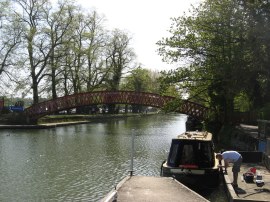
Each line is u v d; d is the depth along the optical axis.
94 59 78.88
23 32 60.41
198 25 35.53
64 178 24.06
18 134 49.22
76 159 30.80
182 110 50.00
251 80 34.41
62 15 64.94
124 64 88.06
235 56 31.27
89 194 20.52
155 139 46.00
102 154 33.50
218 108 42.06
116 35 86.69
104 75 81.62
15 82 61.28
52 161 29.77
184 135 21.62
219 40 33.31
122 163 29.27
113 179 23.94
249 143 28.80
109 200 11.38
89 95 62.12
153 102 59.56
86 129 59.75
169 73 38.59
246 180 17.44
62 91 75.44
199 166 19.47
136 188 15.72
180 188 15.90
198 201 13.86
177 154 19.75
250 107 43.59
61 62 67.62
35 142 41.09
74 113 90.06
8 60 60.12
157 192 15.09
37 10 64.06
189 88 39.34
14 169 26.56
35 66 64.06
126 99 61.06
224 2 32.59
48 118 65.44
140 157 32.22
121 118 100.38
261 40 29.02
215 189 19.20
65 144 39.88
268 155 21.38
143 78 101.19
